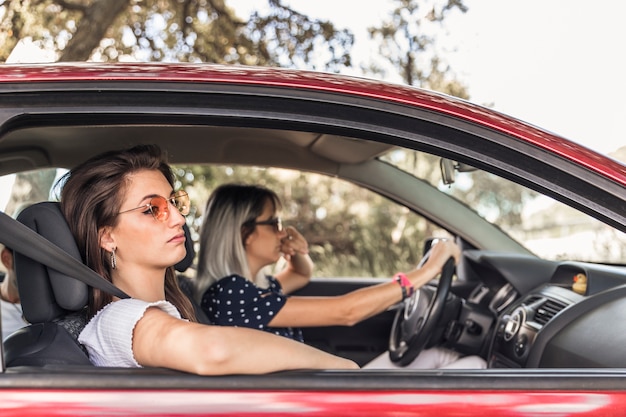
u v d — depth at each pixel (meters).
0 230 1.64
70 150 2.64
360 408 1.44
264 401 1.44
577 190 1.60
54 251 1.78
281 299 2.82
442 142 1.61
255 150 3.02
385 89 1.64
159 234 2.02
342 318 2.82
